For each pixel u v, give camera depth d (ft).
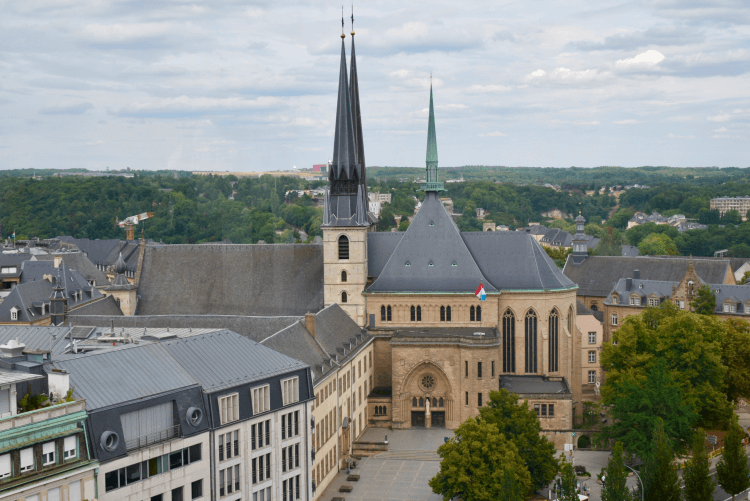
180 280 572.10
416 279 542.57
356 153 577.84
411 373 507.30
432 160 556.51
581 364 559.79
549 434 479.00
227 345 329.93
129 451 264.93
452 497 366.63
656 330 495.41
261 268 569.23
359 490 409.28
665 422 417.08
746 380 497.05
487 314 535.60
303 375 334.65
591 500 387.96
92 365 279.90
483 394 492.54
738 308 629.51
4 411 241.76
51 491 241.76
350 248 540.52
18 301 620.08
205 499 290.97
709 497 357.61
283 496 325.83
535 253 549.54
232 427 300.40
